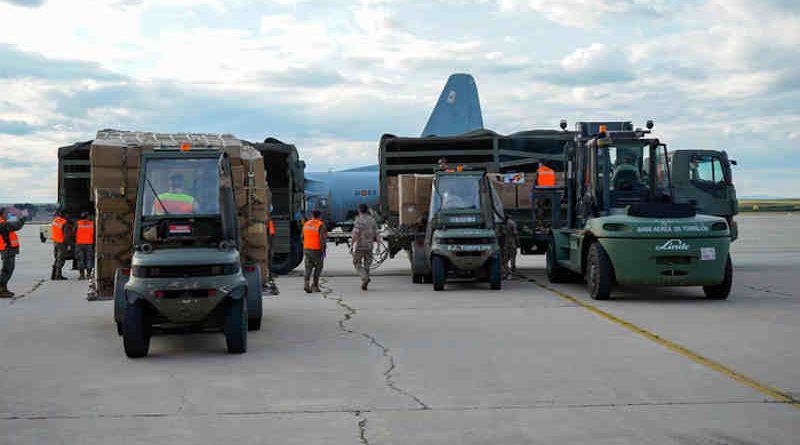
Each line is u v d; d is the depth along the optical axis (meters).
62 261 19.69
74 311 12.84
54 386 7.07
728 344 8.99
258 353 8.70
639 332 9.95
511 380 7.14
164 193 8.99
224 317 8.66
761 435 5.33
